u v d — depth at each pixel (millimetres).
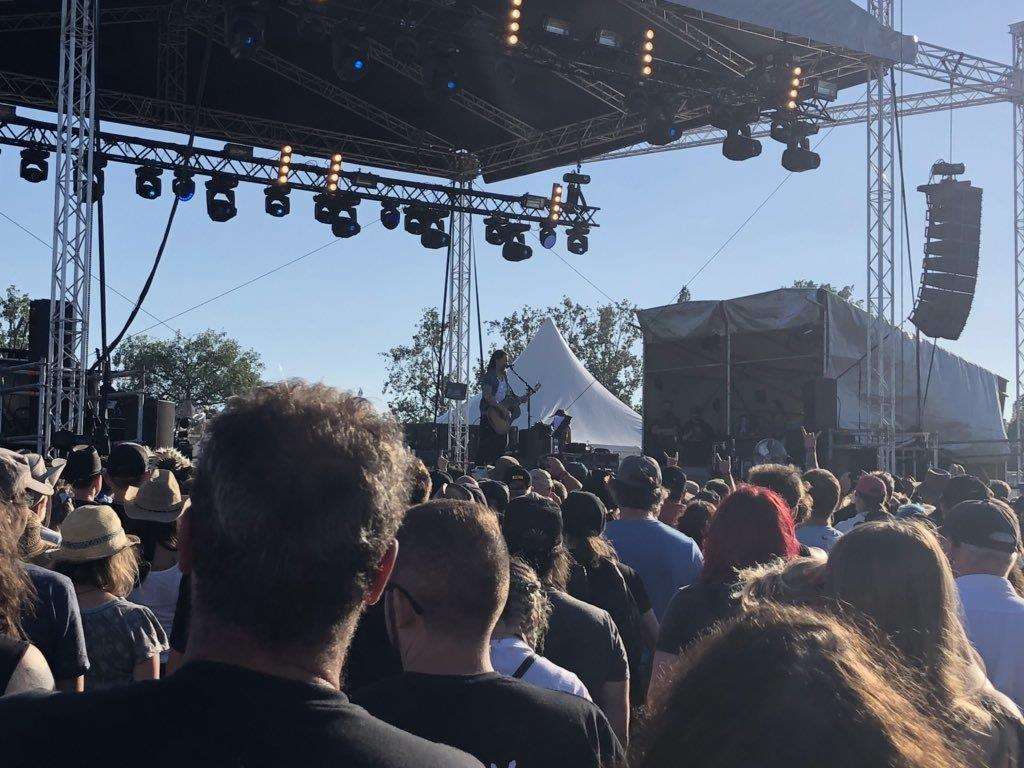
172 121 16828
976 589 2955
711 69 15070
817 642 1068
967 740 1611
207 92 16406
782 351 19297
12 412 15227
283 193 16734
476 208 18297
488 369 16281
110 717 1095
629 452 22562
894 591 1958
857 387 17891
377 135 18281
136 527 3996
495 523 2031
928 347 19250
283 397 1255
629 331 56219
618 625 3869
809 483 4633
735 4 13266
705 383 20766
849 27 14180
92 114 12078
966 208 16219
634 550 4473
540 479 6207
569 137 17906
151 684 1146
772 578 2270
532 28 13352
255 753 1076
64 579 2854
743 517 3105
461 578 1927
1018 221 20203
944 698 1759
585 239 18531
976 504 3062
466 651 1959
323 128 17859
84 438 11438
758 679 1028
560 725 1899
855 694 1006
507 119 17641
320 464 1173
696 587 3111
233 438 1188
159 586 3943
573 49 13852
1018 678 2807
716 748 1008
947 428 19422
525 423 22234
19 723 1107
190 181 15734
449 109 17281
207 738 1078
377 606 2904
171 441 14273
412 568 1934
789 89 14758
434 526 1963
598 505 3939
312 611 1156
